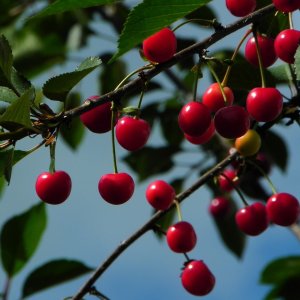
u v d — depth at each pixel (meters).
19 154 4.18
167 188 5.25
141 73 4.26
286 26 5.02
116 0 4.17
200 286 5.34
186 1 3.92
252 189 7.82
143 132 4.54
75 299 5.25
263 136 5.56
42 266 6.10
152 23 3.94
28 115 3.99
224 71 5.26
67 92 4.19
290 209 5.38
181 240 5.30
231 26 4.38
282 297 7.14
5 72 4.25
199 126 4.50
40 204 6.38
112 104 4.25
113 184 4.63
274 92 4.50
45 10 4.10
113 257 5.26
